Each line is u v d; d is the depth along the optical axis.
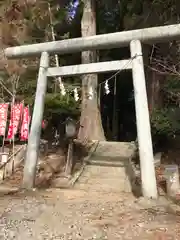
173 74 10.54
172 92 11.60
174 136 11.24
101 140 14.23
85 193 7.95
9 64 13.70
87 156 11.54
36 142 8.20
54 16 16.08
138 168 9.74
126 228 5.03
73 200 6.96
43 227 5.08
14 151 11.17
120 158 11.33
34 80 14.61
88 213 5.87
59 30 17.70
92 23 15.30
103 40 7.88
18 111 10.82
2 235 4.70
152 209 6.12
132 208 6.23
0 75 13.77
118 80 21.67
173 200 6.96
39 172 10.02
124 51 18.47
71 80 16.92
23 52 8.85
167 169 7.70
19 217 5.55
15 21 14.14
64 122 14.04
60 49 8.41
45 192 7.78
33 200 6.74
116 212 5.95
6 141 13.10
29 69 14.54
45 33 15.51
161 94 12.67
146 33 7.49
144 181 6.86
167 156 10.79
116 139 23.53
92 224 5.24
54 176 9.66
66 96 14.53
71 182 9.08
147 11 12.63
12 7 13.84
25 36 14.60
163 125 10.62
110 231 4.90
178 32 7.19
